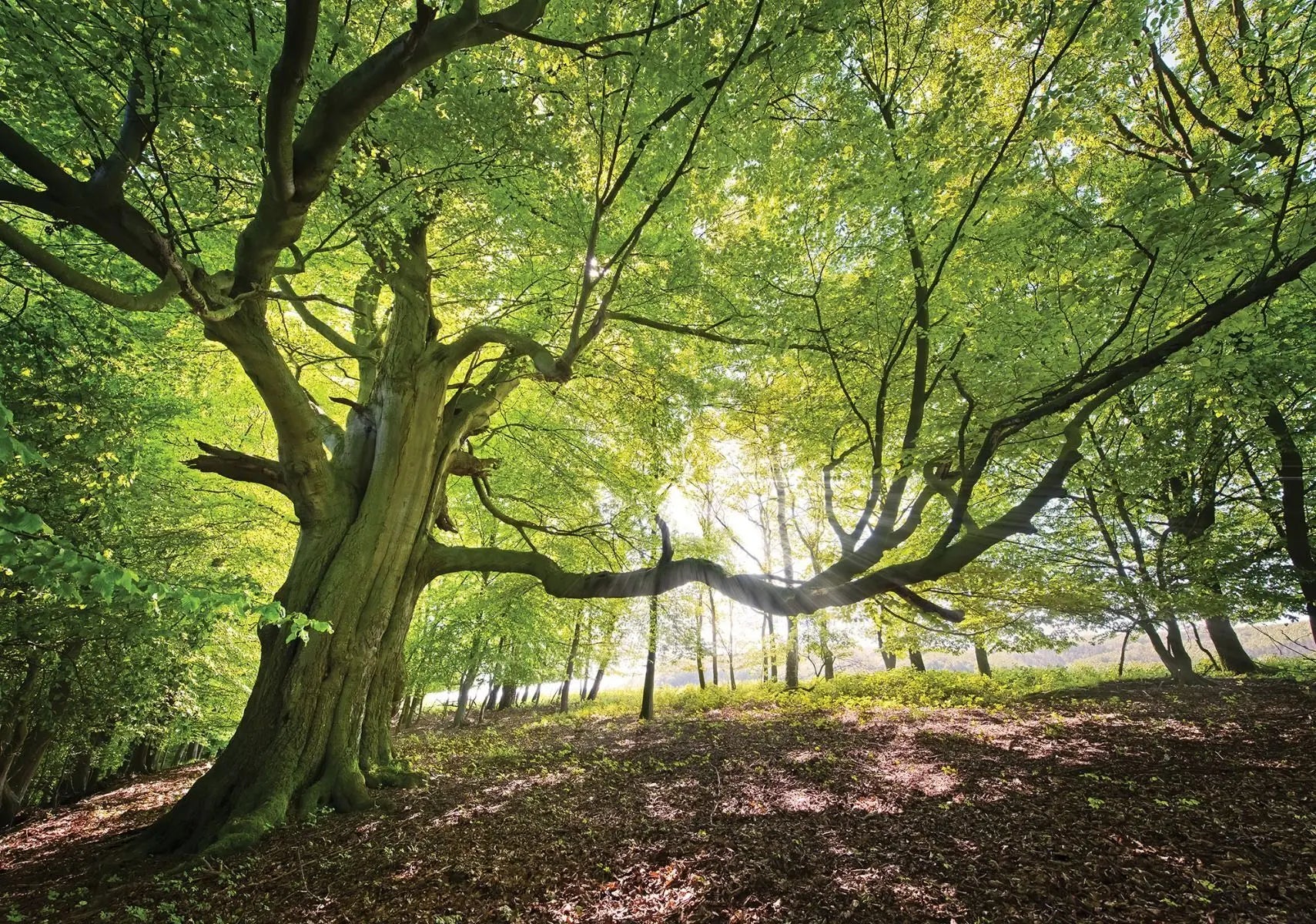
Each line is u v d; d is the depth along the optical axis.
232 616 9.09
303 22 3.48
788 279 7.71
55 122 5.38
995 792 7.48
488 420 11.62
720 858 5.94
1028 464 10.70
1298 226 5.39
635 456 12.87
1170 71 9.76
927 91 7.82
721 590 7.39
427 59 4.14
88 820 10.31
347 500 9.24
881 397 6.54
